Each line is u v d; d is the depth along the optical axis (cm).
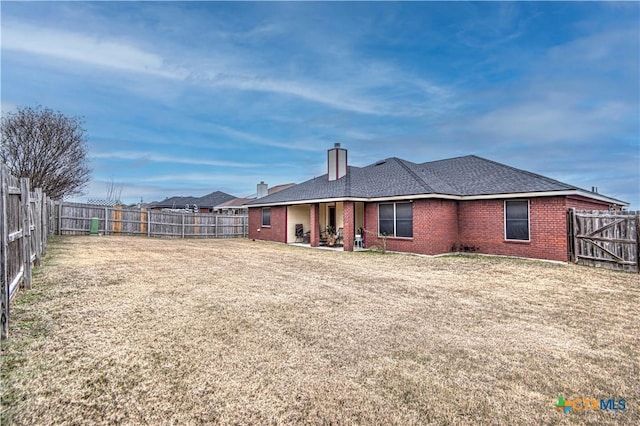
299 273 894
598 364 374
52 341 396
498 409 288
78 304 541
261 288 704
